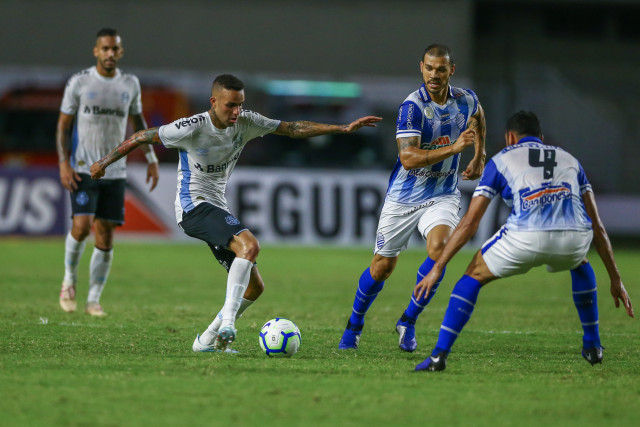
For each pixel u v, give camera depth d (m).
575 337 27.11
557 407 16.38
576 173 19.08
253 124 22.47
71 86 29.50
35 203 60.50
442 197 23.69
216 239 21.81
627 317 32.88
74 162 29.84
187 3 87.88
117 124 30.05
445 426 14.93
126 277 43.62
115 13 86.94
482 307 35.72
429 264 22.95
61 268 46.12
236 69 88.75
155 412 15.49
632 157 90.44
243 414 15.44
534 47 95.56
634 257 63.06
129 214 62.66
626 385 18.56
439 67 22.61
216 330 21.89
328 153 80.44
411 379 18.73
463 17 89.12
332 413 15.61
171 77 88.19
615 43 96.44
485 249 18.95
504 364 21.25
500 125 88.69
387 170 80.00
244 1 88.38
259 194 62.56
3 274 42.69
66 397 16.47
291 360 21.08
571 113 91.50
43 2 85.56
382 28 89.19
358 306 23.67
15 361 20.08
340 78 89.06
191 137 21.66
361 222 63.59
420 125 23.00
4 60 85.44
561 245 18.44
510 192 18.80
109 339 24.20
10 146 77.94
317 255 58.38
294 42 88.94
